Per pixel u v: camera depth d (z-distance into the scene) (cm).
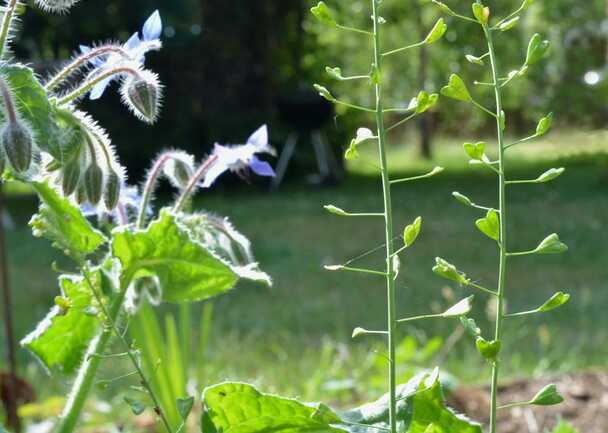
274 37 1820
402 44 2256
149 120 211
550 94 1639
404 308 781
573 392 466
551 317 735
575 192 1424
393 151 2355
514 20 166
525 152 1744
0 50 192
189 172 246
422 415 192
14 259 1012
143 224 242
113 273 223
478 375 536
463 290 819
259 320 735
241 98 1756
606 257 998
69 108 207
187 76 1669
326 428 198
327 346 556
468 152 167
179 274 224
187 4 1579
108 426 434
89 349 219
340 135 1759
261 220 1315
